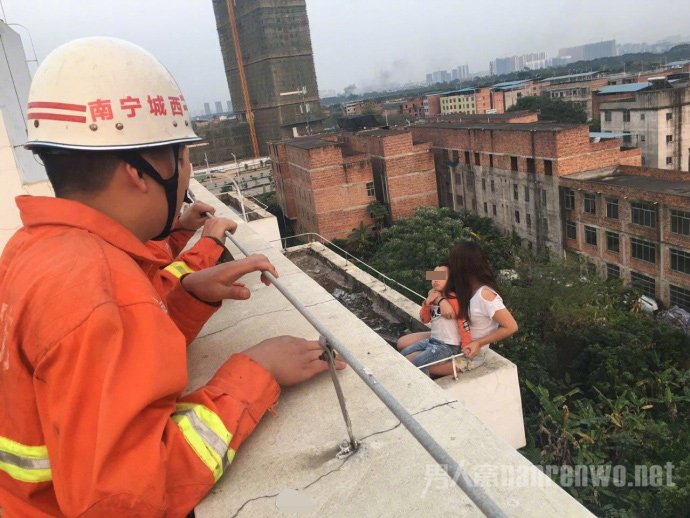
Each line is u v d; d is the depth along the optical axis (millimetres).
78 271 978
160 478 938
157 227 1252
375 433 1381
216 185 32844
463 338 3539
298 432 1423
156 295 1071
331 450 1341
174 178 1215
